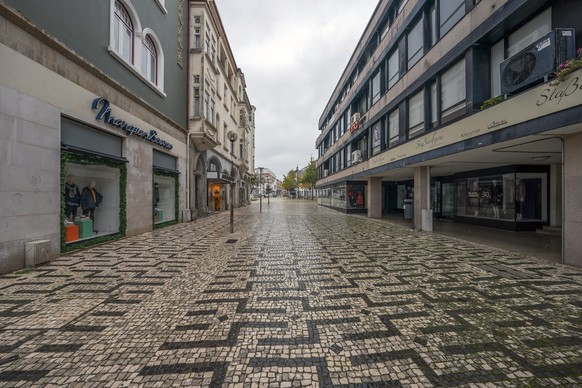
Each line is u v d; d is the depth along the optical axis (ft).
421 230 38.60
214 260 21.29
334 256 22.68
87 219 27.22
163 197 44.09
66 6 22.93
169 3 45.24
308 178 186.50
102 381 7.61
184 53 52.90
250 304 12.91
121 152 31.81
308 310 12.26
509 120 21.29
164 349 9.18
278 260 21.31
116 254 23.30
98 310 12.19
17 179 18.28
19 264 18.48
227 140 86.22
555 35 17.44
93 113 26.07
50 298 13.55
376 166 51.78
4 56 17.44
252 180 164.35
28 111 19.03
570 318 11.44
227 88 86.07
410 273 17.87
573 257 19.44
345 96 80.12
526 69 19.30
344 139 79.10
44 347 9.27
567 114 16.67
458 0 30.30
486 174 42.34
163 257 22.26
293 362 8.53
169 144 43.14
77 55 23.24
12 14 17.61
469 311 12.15
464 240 30.40
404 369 8.21
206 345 9.42
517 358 8.72
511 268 19.01
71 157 23.58
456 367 8.30
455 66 30.71
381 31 54.49
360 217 61.36
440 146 31.07
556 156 30.55
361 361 8.59
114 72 30.04
